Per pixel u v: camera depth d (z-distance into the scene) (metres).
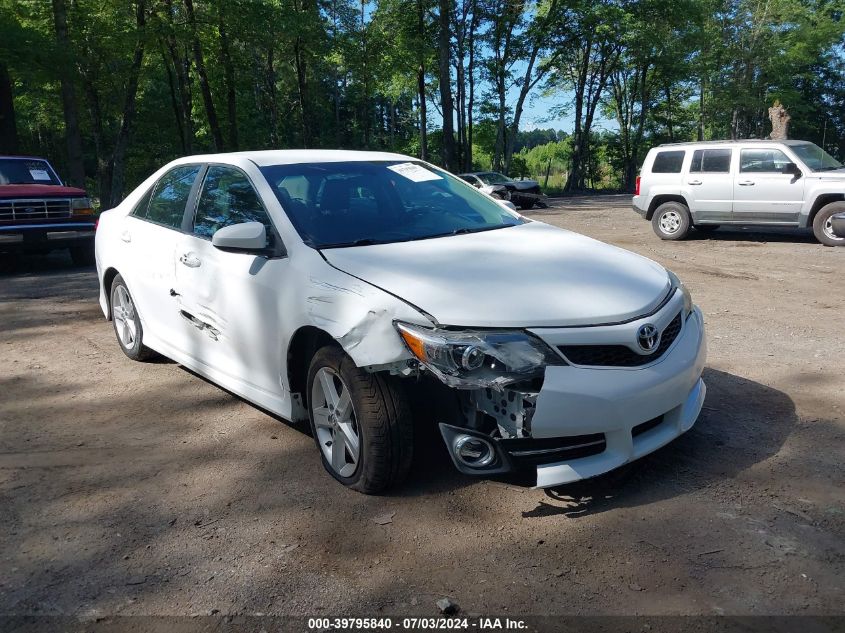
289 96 50.31
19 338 6.40
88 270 10.48
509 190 23.28
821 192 11.38
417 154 54.16
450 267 3.32
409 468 3.20
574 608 2.46
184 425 4.25
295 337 3.52
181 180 4.86
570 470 2.95
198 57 28.30
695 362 3.37
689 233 13.58
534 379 2.90
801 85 55.19
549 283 3.21
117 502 3.32
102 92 25.70
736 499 3.18
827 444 3.74
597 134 54.84
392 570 2.72
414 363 2.92
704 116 48.47
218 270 4.07
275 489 3.40
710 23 43.31
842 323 6.42
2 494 3.43
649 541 2.86
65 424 4.32
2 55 17.78
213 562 2.81
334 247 3.62
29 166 10.97
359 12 37.03
